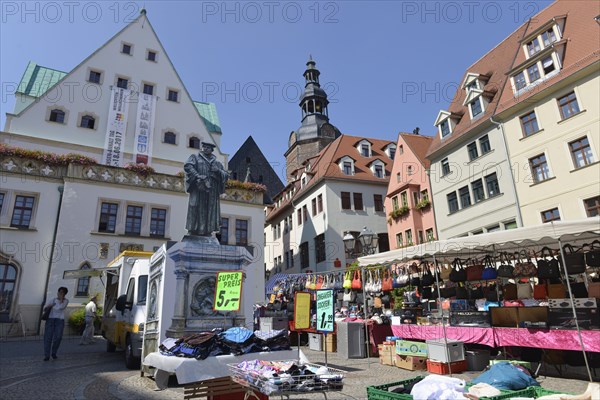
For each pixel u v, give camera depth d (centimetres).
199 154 947
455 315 1031
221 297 675
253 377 453
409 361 972
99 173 2284
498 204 2292
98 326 1975
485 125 2419
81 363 1066
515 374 465
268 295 2095
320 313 841
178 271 804
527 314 852
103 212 2261
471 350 944
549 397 366
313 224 3453
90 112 2581
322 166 3656
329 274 1614
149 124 2739
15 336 1923
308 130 5053
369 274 1402
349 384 782
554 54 2103
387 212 3234
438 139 2862
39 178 2173
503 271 1011
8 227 2042
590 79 1927
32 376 864
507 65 2555
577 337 759
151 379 820
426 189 2908
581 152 1947
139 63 2831
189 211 889
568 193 1955
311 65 5544
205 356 586
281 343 658
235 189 2697
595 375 816
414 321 1170
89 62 2669
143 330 912
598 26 2005
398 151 3262
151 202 2388
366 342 1192
